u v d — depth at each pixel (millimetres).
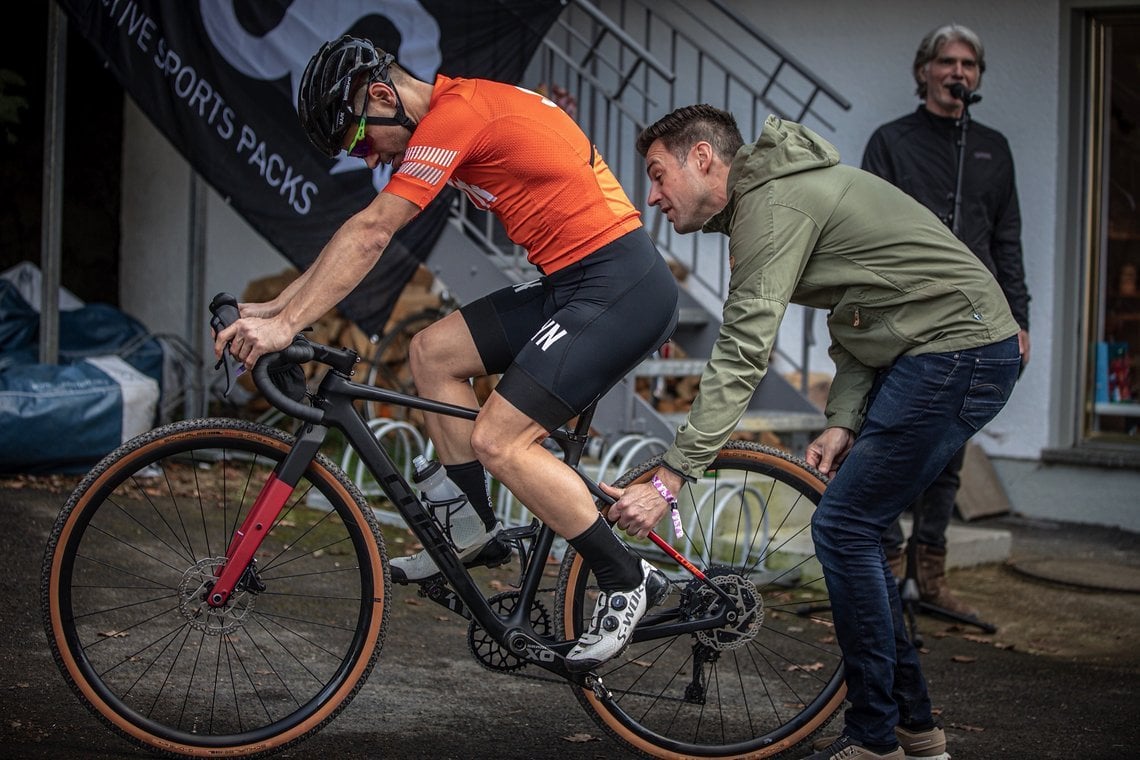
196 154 5664
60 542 2881
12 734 2965
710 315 7152
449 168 2775
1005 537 5906
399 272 5773
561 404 2832
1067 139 6898
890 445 2914
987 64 7062
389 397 2951
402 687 3623
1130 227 6977
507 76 5754
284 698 3402
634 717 3463
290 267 8258
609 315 2850
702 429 2869
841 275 2906
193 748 2928
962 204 4754
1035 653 4438
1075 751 3404
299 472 2945
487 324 3020
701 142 2949
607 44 8008
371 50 2859
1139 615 5016
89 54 8320
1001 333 2912
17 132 7945
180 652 3668
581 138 2912
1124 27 6902
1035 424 6980
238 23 5637
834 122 7496
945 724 3602
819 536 2988
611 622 2936
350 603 4367
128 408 5883
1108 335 7016
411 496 2973
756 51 7672
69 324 6973
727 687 3809
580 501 2879
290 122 5660
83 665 2895
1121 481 6719
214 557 2979
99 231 8469
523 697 3621
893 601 3080
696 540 5141
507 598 3088
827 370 7539
